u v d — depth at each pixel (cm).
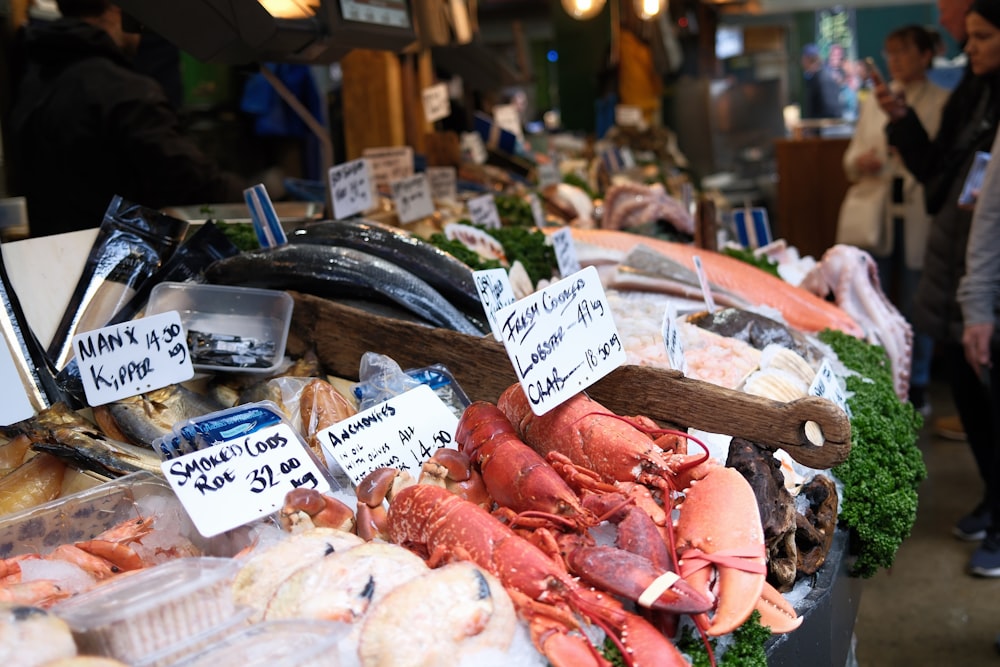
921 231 688
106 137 410
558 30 1356
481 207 466
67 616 133
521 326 198
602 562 152
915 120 519
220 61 311
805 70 1391
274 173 564
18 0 455
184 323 249
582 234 420
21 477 207
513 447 191
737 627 154
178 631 137
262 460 193
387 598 142
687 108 1293
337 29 315
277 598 151
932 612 434
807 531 205
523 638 151
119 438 227
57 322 255
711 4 1155
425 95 642
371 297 275
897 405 290
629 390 219
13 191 450
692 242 523
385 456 212
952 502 554
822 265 427
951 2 538
